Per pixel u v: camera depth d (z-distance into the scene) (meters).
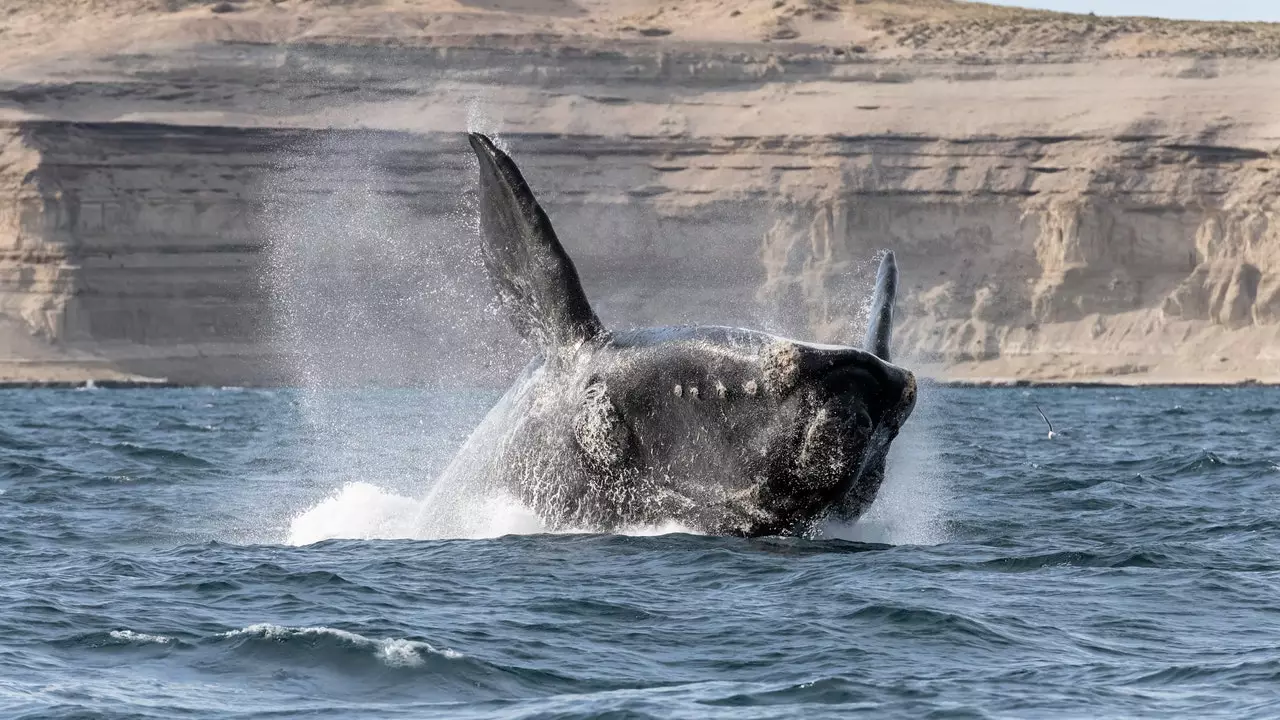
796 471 55.56
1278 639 51.03
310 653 48.19
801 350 54.72
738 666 47.53
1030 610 54.97
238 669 47.03
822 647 49.44
